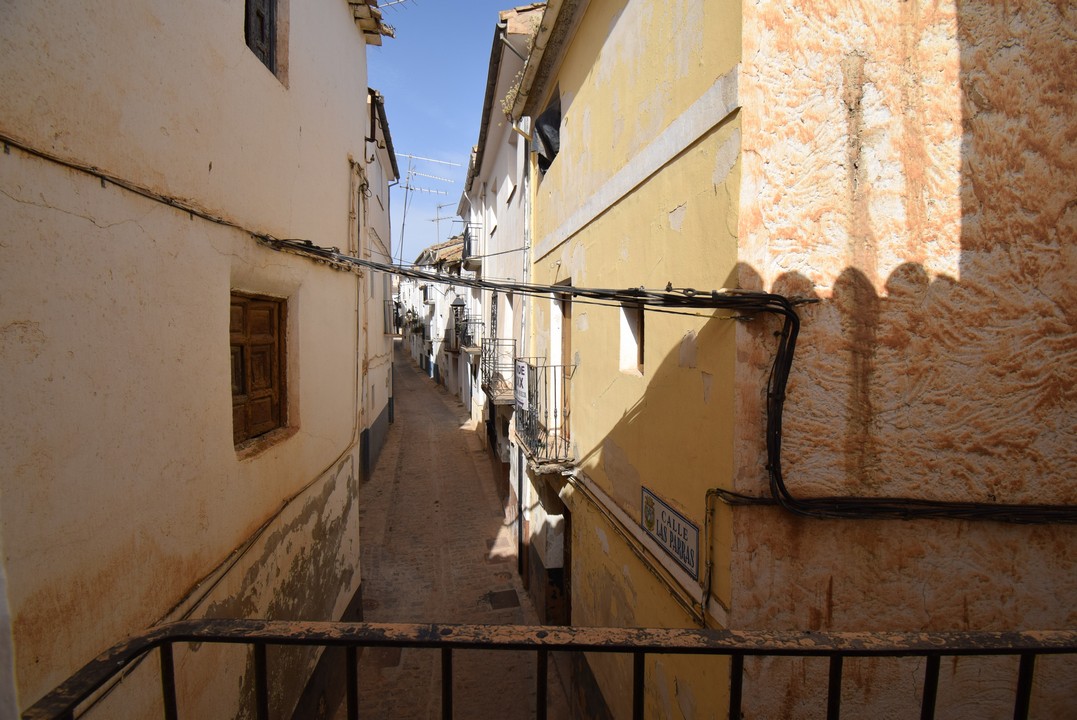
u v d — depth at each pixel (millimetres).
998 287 3080
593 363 5605
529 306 9188
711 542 3246
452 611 8102
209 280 3309
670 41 3775
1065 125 3025
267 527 4156
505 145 12445
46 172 2076
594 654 5402
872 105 3004
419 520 11633
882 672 3184
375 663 6949
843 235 3021
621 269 4758
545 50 6656
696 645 1449
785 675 3100
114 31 2451
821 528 3080
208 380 3301
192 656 3043
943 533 3156
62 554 2139
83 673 1396
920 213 3045
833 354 3049
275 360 4672
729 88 3008
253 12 4141
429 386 32250
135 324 2615
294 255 4660
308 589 5090
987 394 3115
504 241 12758
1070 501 3168
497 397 11156
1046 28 2990
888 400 3090
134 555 2586
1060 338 3102
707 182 3277
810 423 3059
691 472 3521
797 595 3088
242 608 3713
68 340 2193
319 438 5348
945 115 3020
